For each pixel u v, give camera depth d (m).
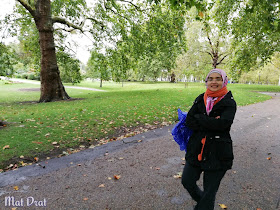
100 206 2.58
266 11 4.78
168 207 2.55
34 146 4.56
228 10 11.01
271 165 3.75
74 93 23.58
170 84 40.12
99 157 4.15
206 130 2.10
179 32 11.49
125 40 15.05
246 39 12.25
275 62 34.09
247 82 80.31
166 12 12.06
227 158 2.00
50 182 3.17
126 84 47.38
